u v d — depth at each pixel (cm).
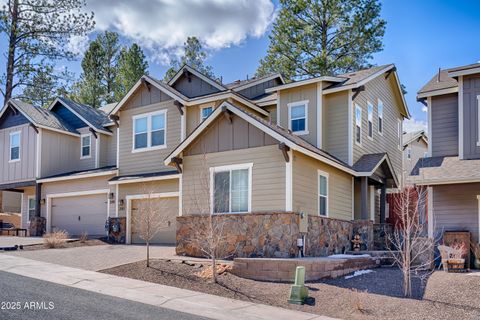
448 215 1459
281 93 1998
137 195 2006
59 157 2484
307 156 1462
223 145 1487
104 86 4197
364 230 1728
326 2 3044
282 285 1104
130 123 2144
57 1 3158
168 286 1074
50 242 1723
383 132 2245
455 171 1410
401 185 1800
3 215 2773
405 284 1012
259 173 1402
